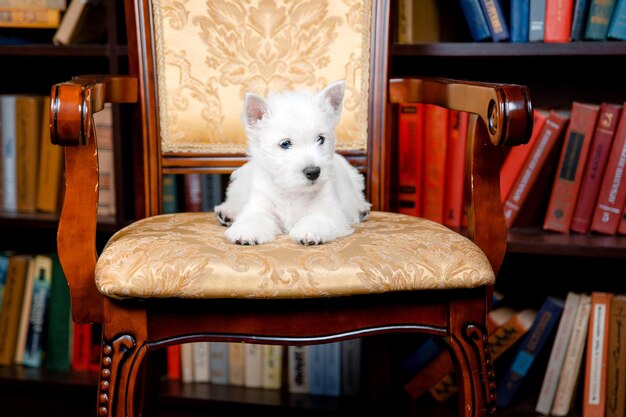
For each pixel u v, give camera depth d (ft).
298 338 3.10
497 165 3.44
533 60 5.43
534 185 5.16
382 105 4.40
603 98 5.79
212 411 5.50
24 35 5.52
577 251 4.68
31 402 5.74
